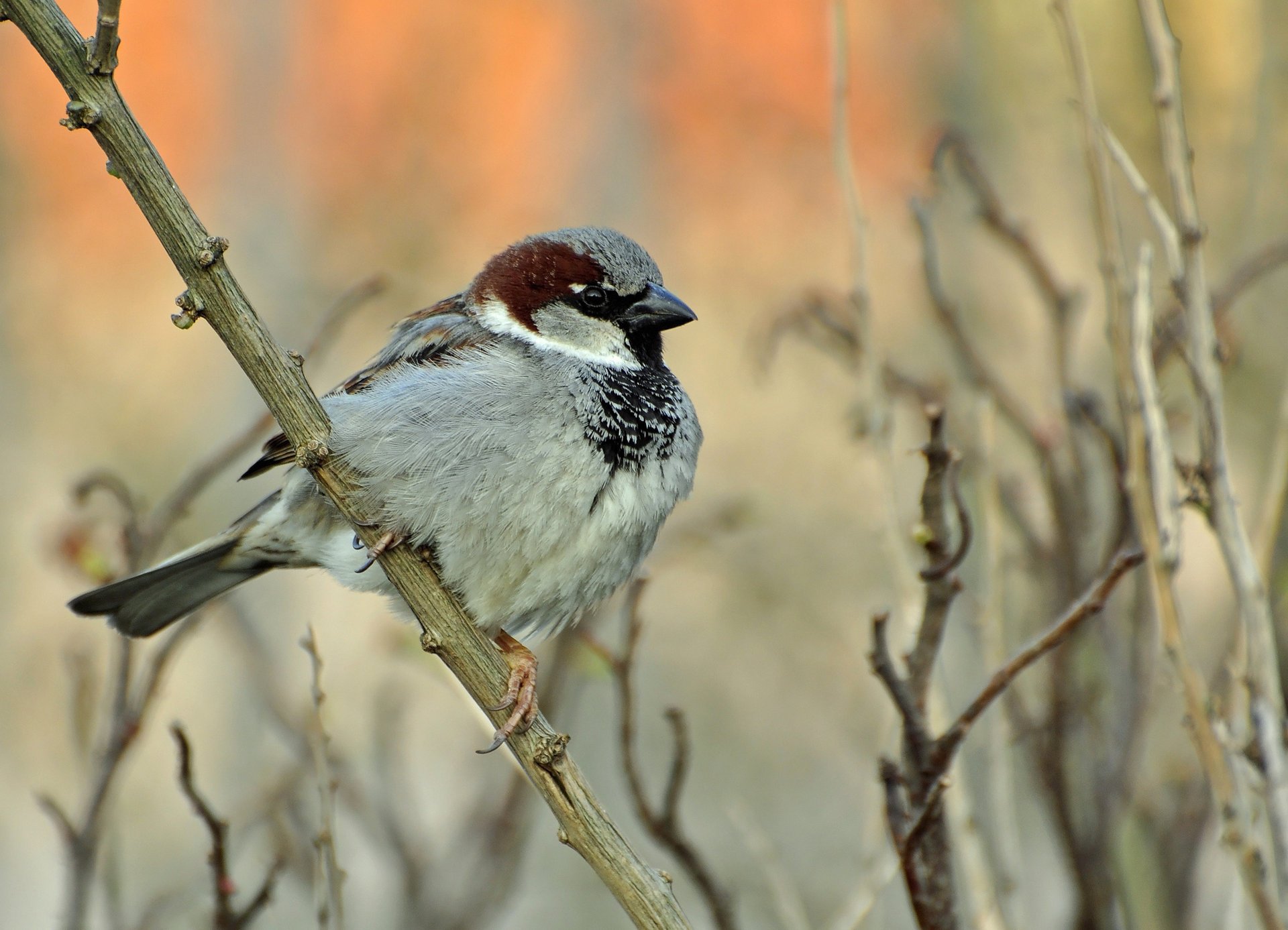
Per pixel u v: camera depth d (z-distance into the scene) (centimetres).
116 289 2672
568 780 618
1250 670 597
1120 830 719
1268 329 911
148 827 1297
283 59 2161
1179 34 1016
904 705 580
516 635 845
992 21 1152
